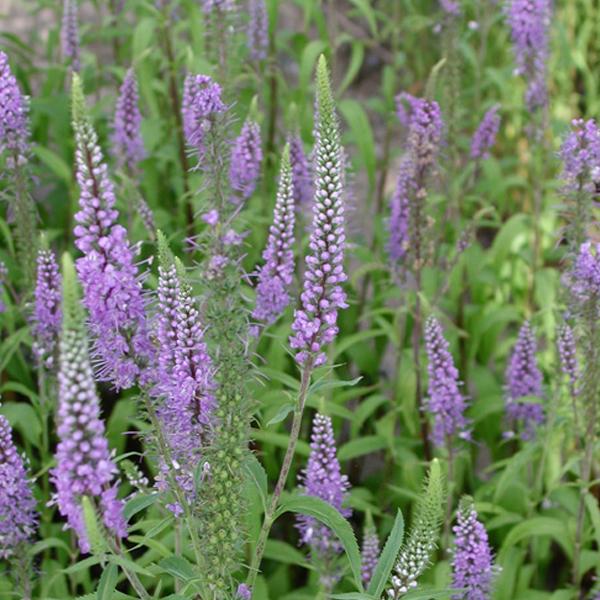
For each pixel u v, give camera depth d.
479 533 0.82
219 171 0.86
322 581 0.89
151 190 1.29
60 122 1.31
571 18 1.79
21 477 0.79
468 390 1.26
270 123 1.38
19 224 0.98
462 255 1.22
